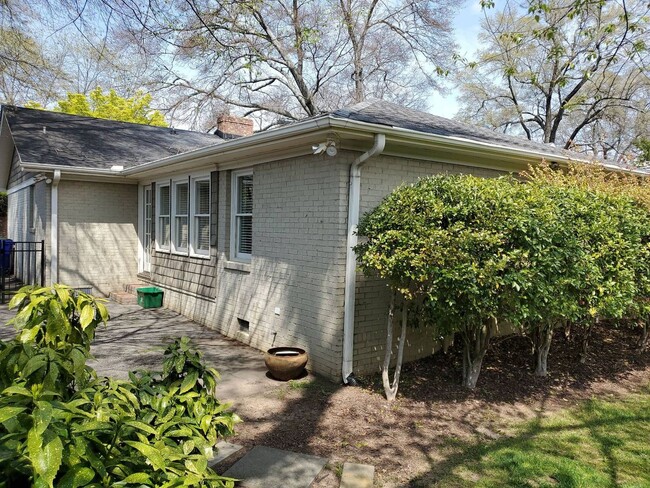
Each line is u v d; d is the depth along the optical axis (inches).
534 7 252.8
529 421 173.6
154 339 283.9
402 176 229.8
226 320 298.4
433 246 169.2
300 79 682.8
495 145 234.2
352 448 149.6
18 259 512.1
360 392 199.5
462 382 211.3
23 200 498.6
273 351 218.8
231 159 283.1
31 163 362.0
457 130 270.5
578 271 186.4
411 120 252.8
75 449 63.7
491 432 163.8
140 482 67.4
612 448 151.7
